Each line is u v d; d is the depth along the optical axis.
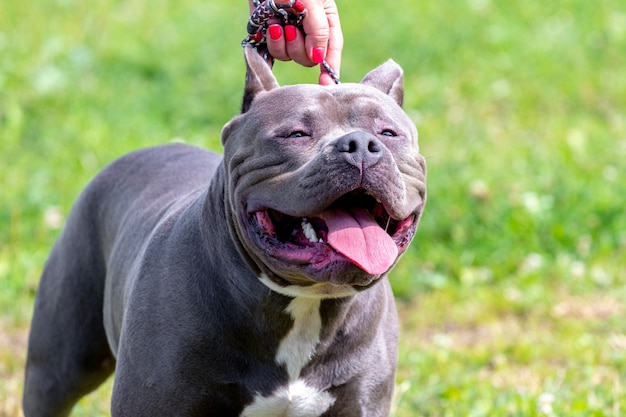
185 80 17.86
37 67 17.53
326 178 5.80
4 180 14.09
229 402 6.50
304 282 6.18
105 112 16.52
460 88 18.45
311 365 6.52
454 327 11.53
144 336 6.56
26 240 12.90
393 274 12.30
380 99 6.43
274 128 6.20
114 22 20.20
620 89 18.23
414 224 6.39
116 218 7.91
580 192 13.73
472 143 15.97
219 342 6.41
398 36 20.41
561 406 8.95
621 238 12.92
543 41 20.62
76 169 14.56
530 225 13.05
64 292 8.10
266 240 6.11
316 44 7.23
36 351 8.28
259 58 6.80
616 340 10.66
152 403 6.50
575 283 12.18
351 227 5.95
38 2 20.36
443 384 9.74
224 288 6.41
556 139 16.06
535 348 10.70
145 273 6.75
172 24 20.47
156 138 15.65
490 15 22.02
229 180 6.34
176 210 7.06
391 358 6.86
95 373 8.16
